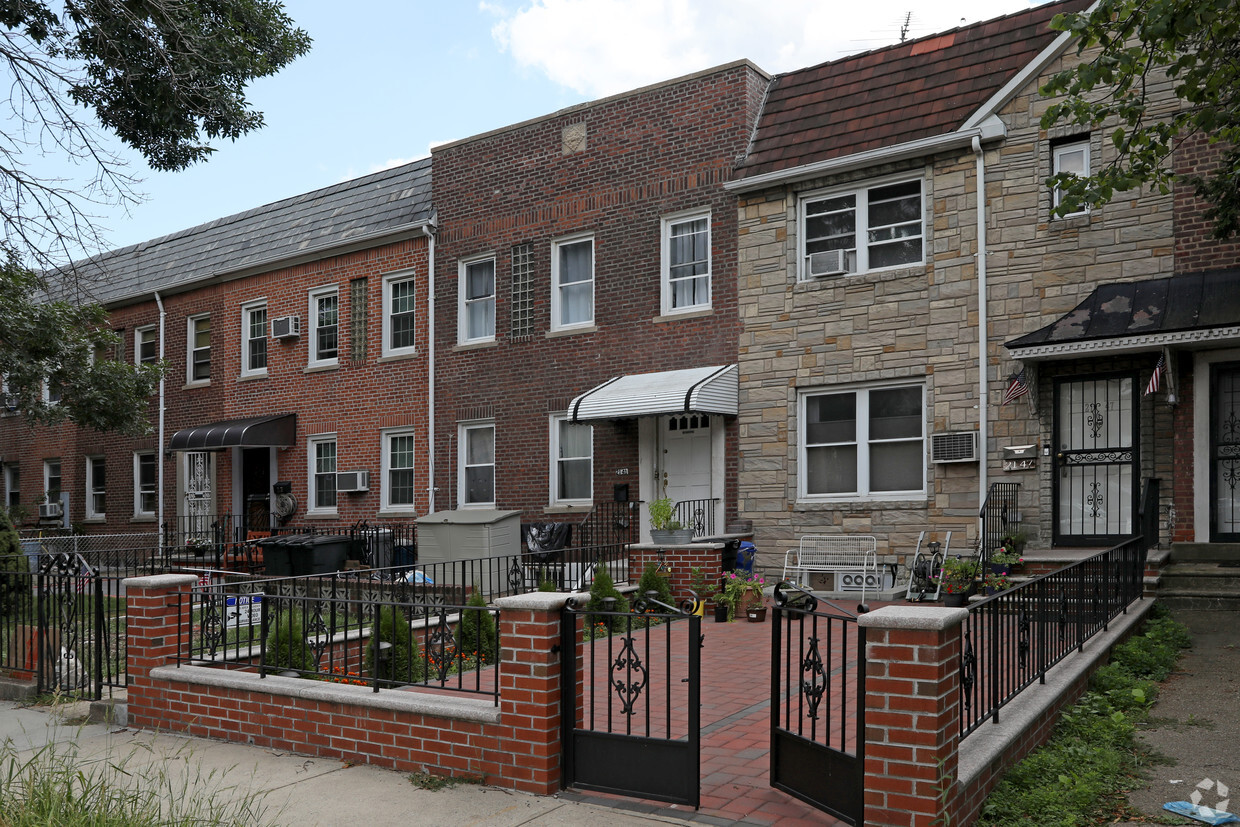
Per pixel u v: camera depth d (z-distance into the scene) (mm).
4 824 4492
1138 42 12469
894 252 14148
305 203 22609
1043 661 6945
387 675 8758
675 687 8438
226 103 13820
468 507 18422
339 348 20656
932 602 12445
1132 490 12102
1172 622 9766
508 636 5969
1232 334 10672
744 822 5168
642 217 16359
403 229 19297
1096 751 6074
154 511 24344
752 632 11398
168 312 24453
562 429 17312
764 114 15781
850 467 14336
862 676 4852
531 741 5828
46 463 27484
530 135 17859
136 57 12883
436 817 5426
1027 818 5086
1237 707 7250
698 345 15625
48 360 16672
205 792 5918
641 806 5496
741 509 14961
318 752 6777
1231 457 11570
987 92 13438
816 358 14461
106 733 7688
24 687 8961
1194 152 11898
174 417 24156
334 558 16703
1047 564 11641
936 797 4555
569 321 17359
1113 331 11445
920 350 13617
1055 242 12695
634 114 16547
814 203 14820
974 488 13109
